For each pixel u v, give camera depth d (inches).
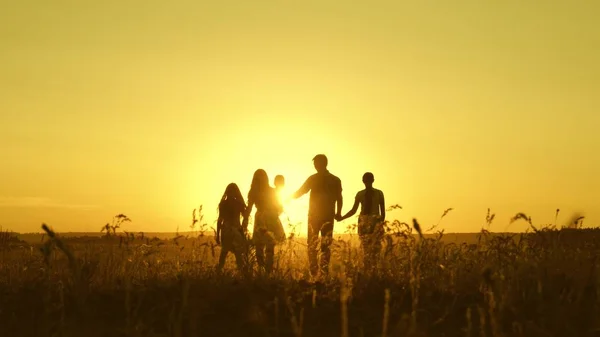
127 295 313.6
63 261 382.3
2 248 438.6
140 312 336.2
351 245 416.5
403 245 401.1
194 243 453.7
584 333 289.9
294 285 379.2
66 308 339.6
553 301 309.1
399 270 392.2
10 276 394.9
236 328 316.2
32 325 315.0
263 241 451.8
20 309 343.0
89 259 368.5
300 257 450.9
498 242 386.6
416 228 256.5
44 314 316.2
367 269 398.0
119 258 403.9
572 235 399.2
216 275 410.6
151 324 316.5
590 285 343.0
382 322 320.8
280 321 326.3
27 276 397.7
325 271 423.5
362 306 346.6
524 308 309.1
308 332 310.0
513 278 326.3
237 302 352.8
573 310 306.7
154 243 426.9
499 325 281.9
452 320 320.8
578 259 366.3
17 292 369.4
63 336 298.0
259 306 343.0
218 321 327.6
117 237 417.4
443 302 346.9
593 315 299.9
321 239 430.9
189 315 321.1
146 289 361.4
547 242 386.9
